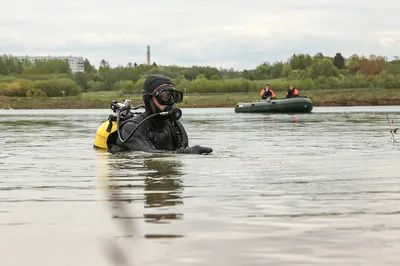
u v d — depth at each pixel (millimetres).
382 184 3619
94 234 2176
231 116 24172
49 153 6645
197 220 2428
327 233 2172
